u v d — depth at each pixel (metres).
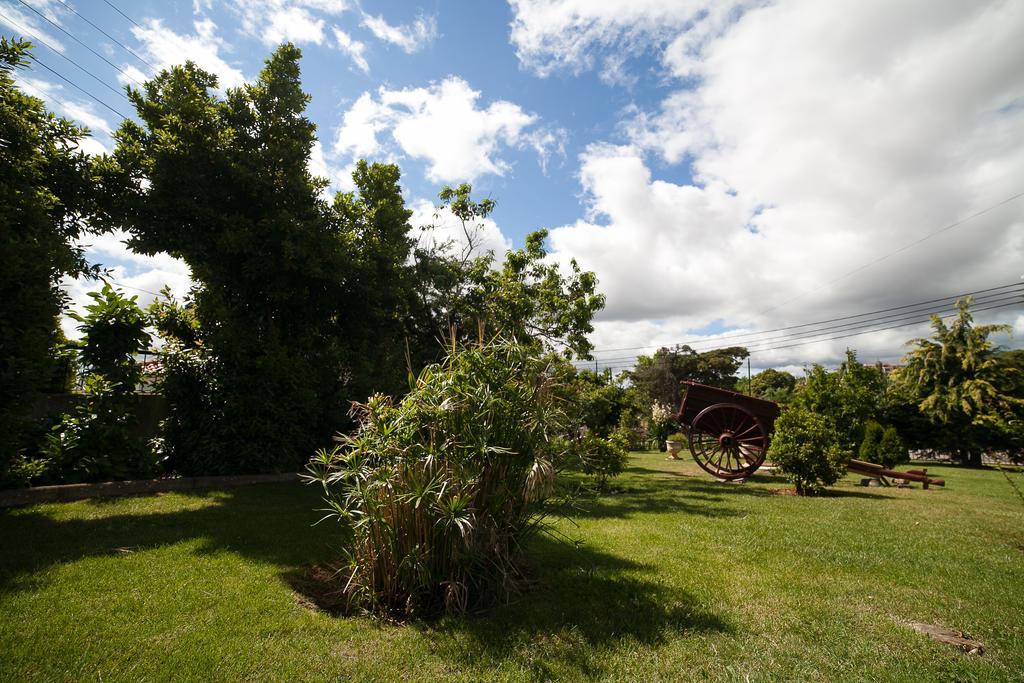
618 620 3.35
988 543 5.78
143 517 5.77
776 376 55.81
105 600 3.34
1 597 3.28
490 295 14.12
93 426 7.11
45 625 2.91
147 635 2.88
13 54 6.07
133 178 9.45
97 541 4.70
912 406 24.27
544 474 3.73
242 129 10.64
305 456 10.29
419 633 3.11
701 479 13.37
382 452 3.59
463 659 2.79
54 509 5.79
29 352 5.38
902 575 4.50
